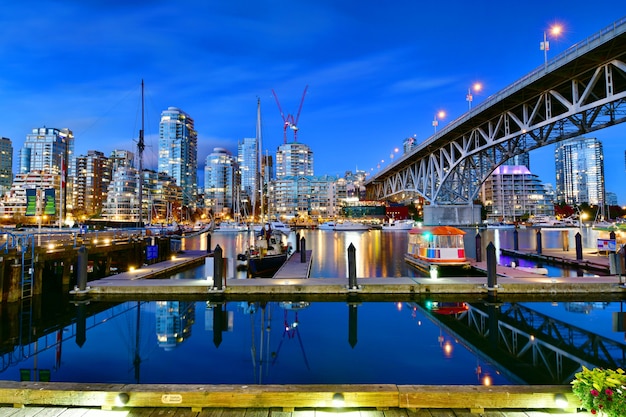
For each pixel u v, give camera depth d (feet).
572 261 99.71
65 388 22.21
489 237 239.30
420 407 21.34
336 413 21.08
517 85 174.70
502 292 65.31
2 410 21.39
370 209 567.18
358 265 111.86
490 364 37.58
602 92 173.37
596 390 16.94
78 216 574.56
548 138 200.03
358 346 43.09
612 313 57.00
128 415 20.95
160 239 121.29
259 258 96.32
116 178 601.62
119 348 43.78
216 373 36.06
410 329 49.34
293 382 33.58
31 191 112.47
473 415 20.70
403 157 370.53
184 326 51.90
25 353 42.39
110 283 69.31
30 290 66.85
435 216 309.01
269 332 48.70
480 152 268.62
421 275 92.63
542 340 45.14
